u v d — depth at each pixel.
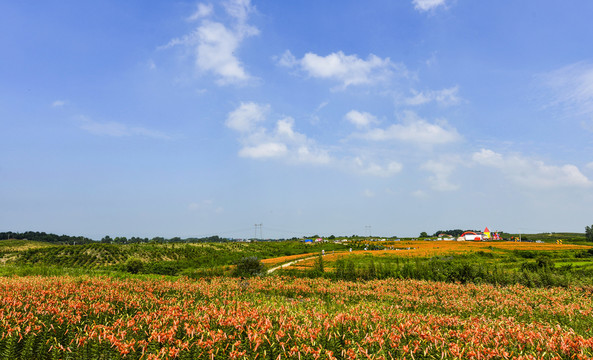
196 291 20.14
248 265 33.88
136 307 13.86
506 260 49.66
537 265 34.03
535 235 171.75
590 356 8.07
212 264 45.56
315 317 11.52
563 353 8.39
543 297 20.02
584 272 30.50
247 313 11.42
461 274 29.47
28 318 10.41
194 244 98.75
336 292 22.31
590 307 16.09
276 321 11.05
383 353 8.54
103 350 8.66
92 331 9.29
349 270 32.84
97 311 12.22
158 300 15.10
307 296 22.17
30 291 16.80
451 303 18.05
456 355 8.34
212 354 8.12
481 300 18.66
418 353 8.85
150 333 9.81
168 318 10.84
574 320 14.14
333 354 8.85
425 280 29.39
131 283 21.94
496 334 9.69
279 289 23.67
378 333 9.52
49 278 23.75
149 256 77.38
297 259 56.12
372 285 25.31
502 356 8.41
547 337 9.30
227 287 22.45
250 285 24.94
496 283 26.81
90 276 28.47
